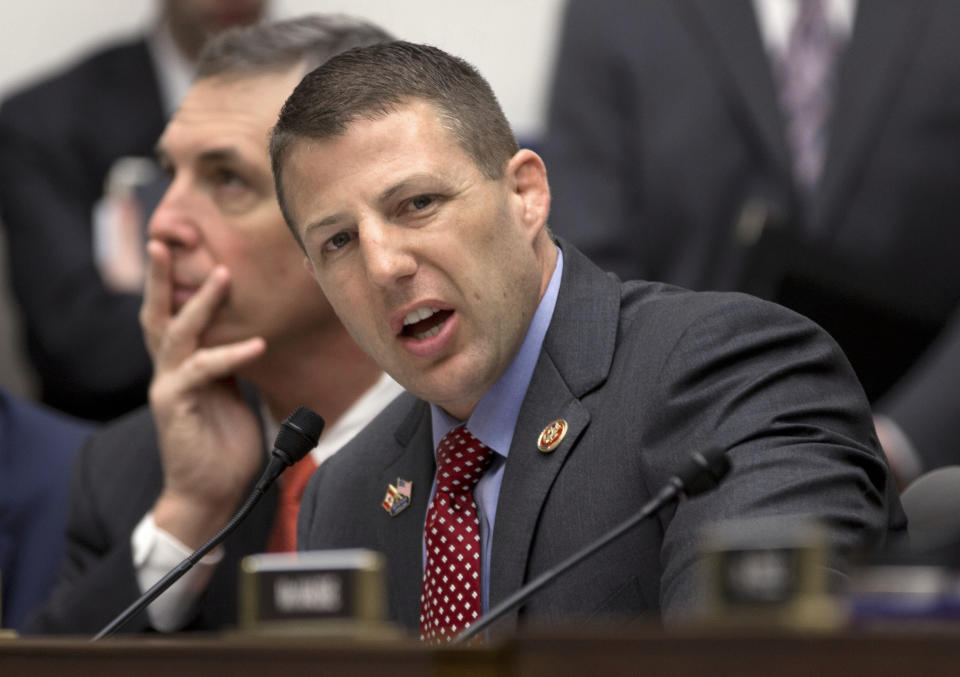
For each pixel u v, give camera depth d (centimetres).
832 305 1166
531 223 759
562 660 409
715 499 672
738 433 702
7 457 1305
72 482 1166
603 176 1405
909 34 1373
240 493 1089
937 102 1359
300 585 462
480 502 775
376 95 718
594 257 1370
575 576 722
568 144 1420
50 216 1675
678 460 711
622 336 779
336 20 1087
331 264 738
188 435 1077
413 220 718
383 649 430
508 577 734
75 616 1060
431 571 768
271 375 1086
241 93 1062
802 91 1378
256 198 1059
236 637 471
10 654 504
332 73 732
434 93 725
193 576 1067
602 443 742
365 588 456
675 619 623
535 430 759
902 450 1162
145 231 1608
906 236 1346
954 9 1376
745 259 1173
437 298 720
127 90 1723
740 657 392
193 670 462
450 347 734
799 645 387
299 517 884
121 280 1622
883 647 381
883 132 1360
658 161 1386
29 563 1279
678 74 1398
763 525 609
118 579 1066
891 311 1175
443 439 786
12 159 1700
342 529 840
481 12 1892
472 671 419
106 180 1702
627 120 1413
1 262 1766
